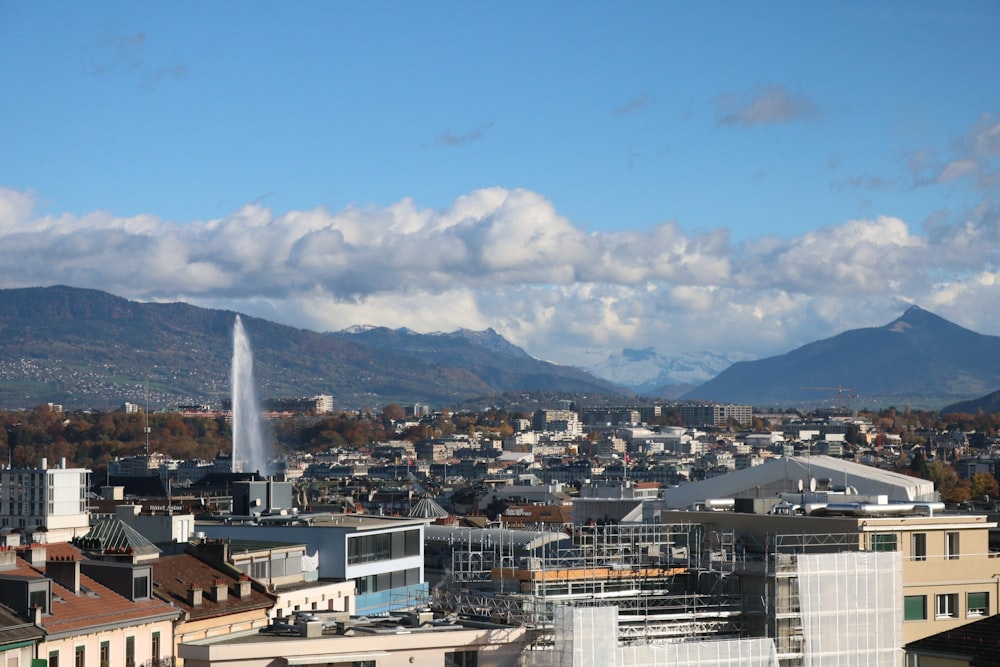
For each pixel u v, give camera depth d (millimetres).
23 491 185375
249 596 139000
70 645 108312
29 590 105062
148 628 117938
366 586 173000
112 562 124188
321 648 105438
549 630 111250
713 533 138625
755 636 123250
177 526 158625
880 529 130375
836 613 123250
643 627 118688
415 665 107500
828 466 192250
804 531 134125
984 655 112188
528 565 129125
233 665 104062
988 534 142750
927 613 131750
